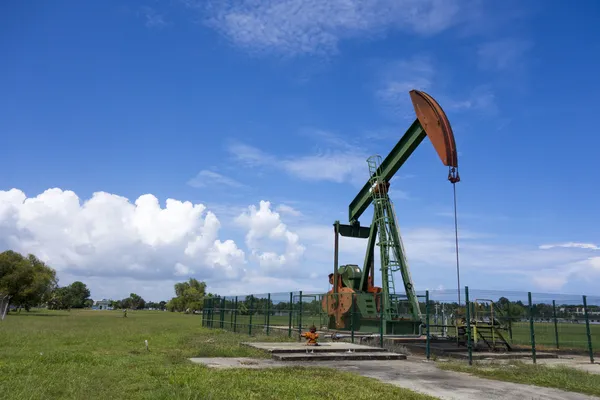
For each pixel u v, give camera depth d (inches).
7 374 498.9
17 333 1128.8
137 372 538.9
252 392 436.8
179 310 6963.6
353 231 1403.8
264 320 1270.9
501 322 991.0
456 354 840.9
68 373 519.8
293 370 590.9
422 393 486.3
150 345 927.0
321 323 1342.3
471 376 623.8
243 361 692.7
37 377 480.7
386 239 1233.4
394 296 1184.2
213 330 1497.3
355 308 1238.9
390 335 1117.7
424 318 1149.1
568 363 811.4
